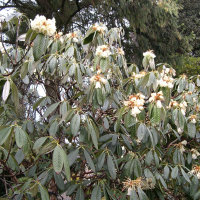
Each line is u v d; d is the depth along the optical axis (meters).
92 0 4.04
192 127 2.07
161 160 2.11
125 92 2.00
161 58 5.24
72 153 1.54
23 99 2.33
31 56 2.06
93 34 1.80
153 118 1.46
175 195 2.08
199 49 8.92
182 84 2.19
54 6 4.33
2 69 2.06
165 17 4.64
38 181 1.43
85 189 2.02
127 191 1.58
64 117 1.42
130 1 4.19
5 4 4.17
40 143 1.32
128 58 5.07
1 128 1.30
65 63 1.85
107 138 1.83
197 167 1.92
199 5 9.17
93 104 1.52
